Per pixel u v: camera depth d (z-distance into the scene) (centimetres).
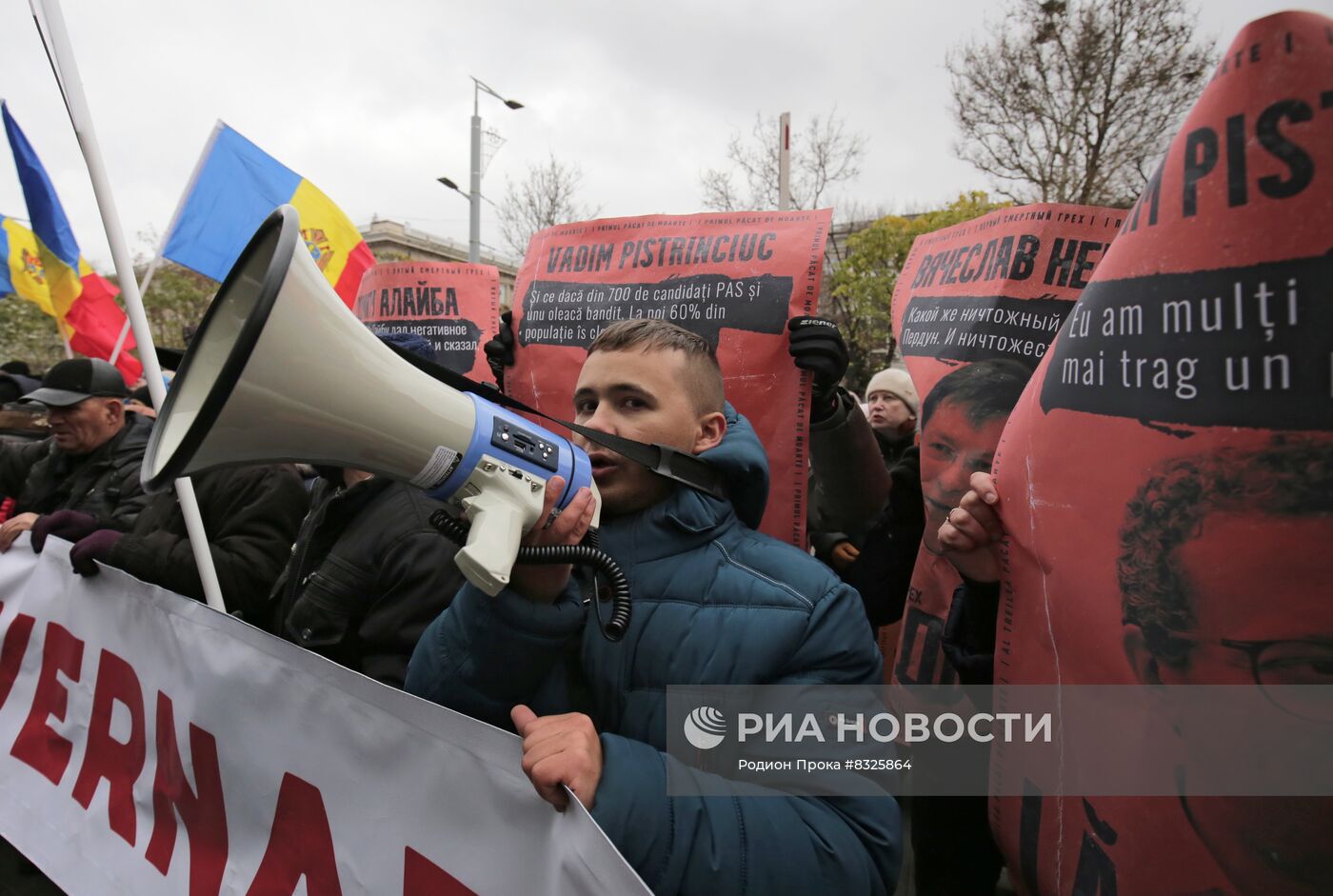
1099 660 85
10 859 257
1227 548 71
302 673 133
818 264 184
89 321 468
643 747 96
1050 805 93
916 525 200
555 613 100
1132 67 973
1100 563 84
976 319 162
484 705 108
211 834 151
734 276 190
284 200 333
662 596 115
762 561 117
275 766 138
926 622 163
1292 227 68
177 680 161
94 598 192
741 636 110
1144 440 79
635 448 113
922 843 177
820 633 111
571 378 206
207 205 314
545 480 94
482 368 259
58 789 194
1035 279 158
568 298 210
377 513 170
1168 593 76
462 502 92
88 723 191
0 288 527
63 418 272
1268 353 69
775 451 183
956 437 160
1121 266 84
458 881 106
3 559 230
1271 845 71
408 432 87
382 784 118
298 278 79
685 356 124
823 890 94
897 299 194
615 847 84
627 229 208
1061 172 1060
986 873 170
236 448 80
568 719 96
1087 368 87
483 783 104
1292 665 69
